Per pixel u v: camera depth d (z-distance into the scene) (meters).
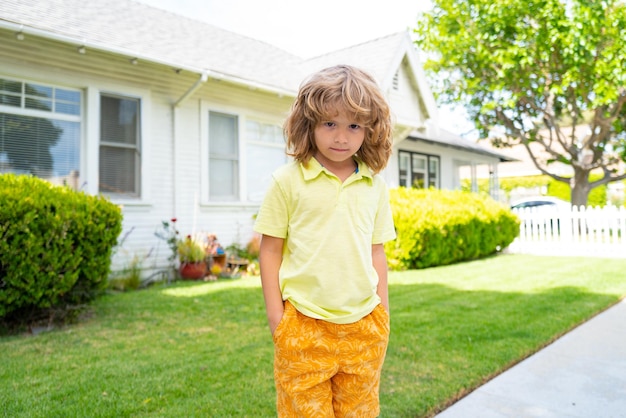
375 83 1.48
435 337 3.58
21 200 3.71
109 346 3.42
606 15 12.06
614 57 11.90
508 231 10.58
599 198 22.36
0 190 3.68
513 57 12.45
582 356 3.28
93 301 4.75
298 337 1.39
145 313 4.52
